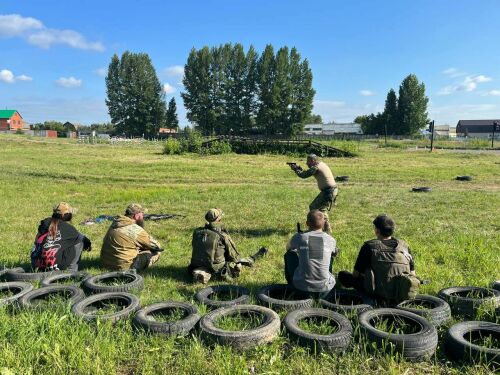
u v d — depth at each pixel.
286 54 78.75
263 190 15.60
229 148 36.16
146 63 85.38
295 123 81.06
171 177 20.55
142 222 7.09
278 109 79.62
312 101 81.31
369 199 13.62
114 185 18.00
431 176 20.42
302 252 5.16
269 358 3.82
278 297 5.45
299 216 10.97
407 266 4.94
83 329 4.15
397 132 87.44
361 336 4.09
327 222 8.70
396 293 4.79
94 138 58.31
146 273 6.52
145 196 14.40
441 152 39.47
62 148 41.91
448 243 8.09
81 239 6.53
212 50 82.00
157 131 88.62
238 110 83.06
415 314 4.45
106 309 4.93
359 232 9.16
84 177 20.14
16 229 9.59
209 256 6.15
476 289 5.33
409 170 23.02
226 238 6.32
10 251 7.71
